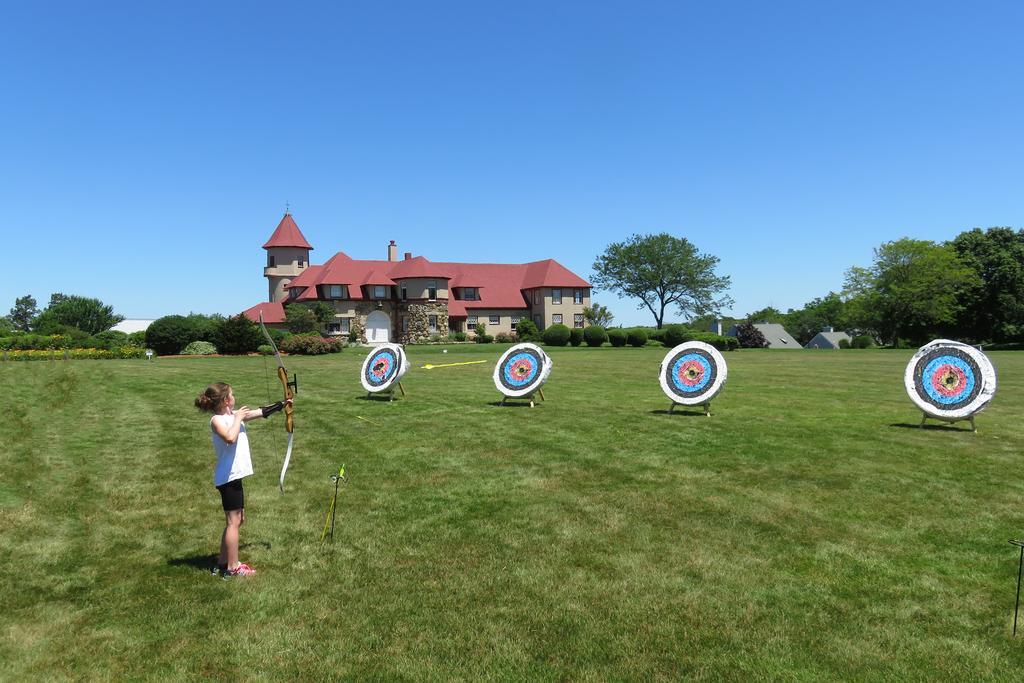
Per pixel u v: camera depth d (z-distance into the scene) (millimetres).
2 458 11211
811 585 6145
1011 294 63375
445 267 68812
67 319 71062
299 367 29406
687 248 84750
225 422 6227
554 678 4617
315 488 9422
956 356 13750
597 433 13180
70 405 17156
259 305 59531
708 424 14172
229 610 5613
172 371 26391
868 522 7836
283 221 63156
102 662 4785
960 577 6309
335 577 6328
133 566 6578
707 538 7344
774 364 34219
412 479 9867
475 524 7840
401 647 5031
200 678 4602
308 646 5039
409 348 48438
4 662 4754
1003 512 8156
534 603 5770
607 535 7445
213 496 9055
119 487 9469
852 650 5012
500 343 61625
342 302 59406
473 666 4766
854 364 34062
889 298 67562
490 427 13883
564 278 67562
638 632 5270
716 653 4965
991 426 13969
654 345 55750
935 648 5047
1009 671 4734
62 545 7148
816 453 11328
